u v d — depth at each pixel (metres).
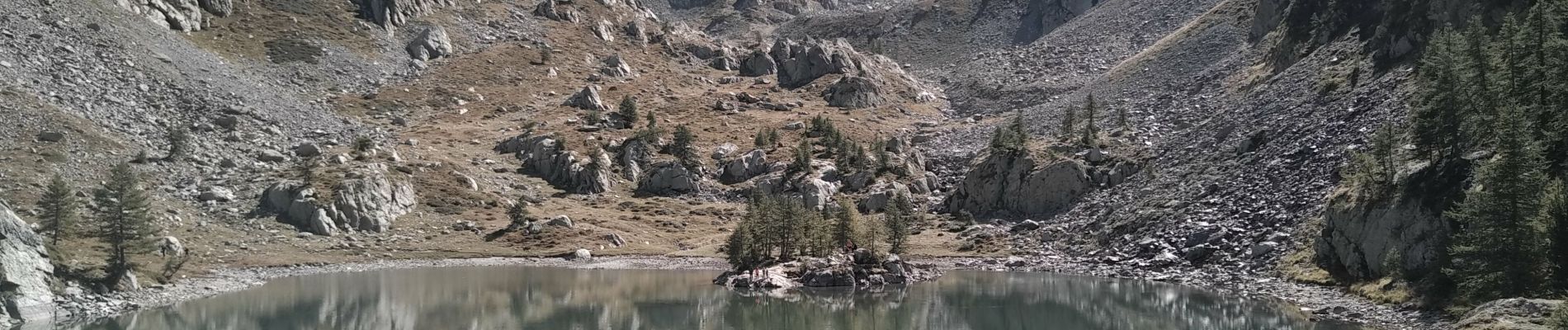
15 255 64.69
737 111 195.50
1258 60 146.38
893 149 157.12
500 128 176.12
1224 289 76.12
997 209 124.06
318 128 159.00
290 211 114.56
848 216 101.06
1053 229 110.94
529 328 66.19
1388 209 66.19
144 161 122.06
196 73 165.50
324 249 108.38
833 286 87.88
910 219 127.69
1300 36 137.88
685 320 69.69
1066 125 136.25
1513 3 98.25
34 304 63.91
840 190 144.62
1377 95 97.12
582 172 146.38
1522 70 65.44
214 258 97.62
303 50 197.50
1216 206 94.12
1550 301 45.56
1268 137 103.94
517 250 115.31
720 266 106.31
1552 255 50.09
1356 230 69.00
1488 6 100.50
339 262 104.69
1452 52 73.88
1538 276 51.09
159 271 85.88
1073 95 180.38
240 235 107.06
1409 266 62.34
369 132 161.75
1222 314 65.12
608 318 70.75
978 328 66.38
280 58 192.38
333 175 123.50
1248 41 162.25
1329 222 73.31
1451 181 62.59
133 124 136.00
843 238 101.06
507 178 145.75
